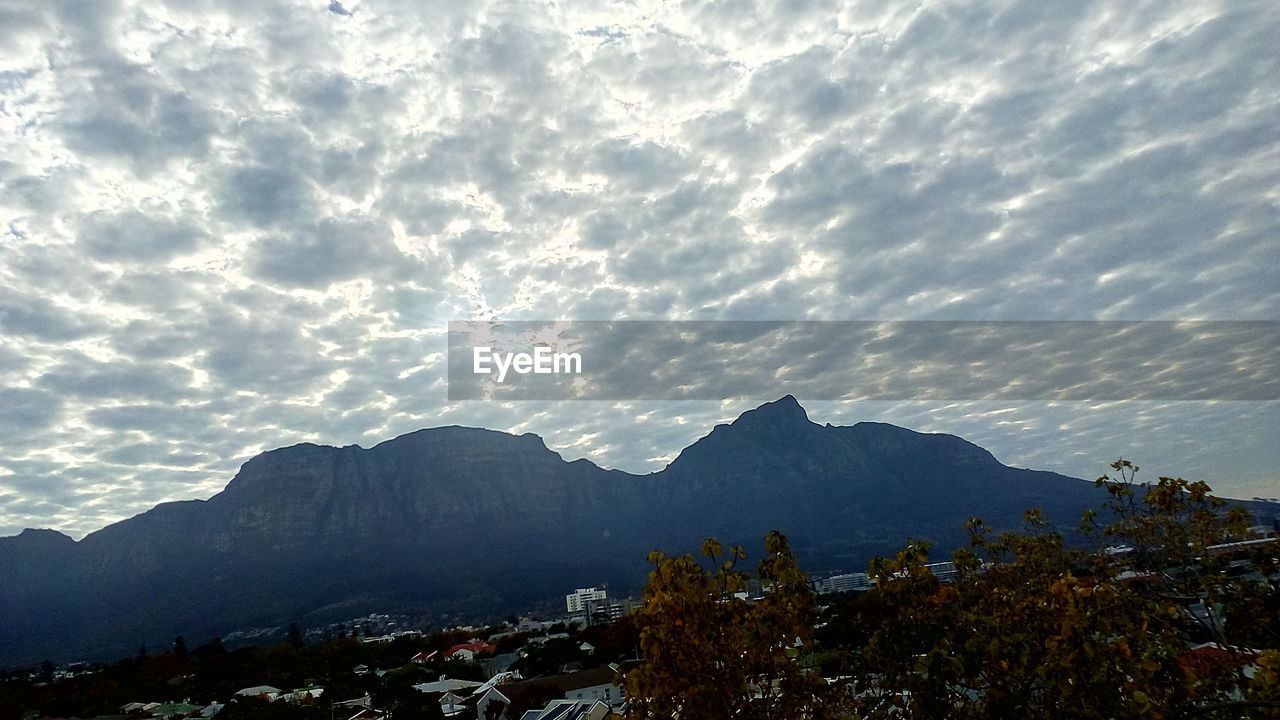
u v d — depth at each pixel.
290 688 81.50
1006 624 10.01
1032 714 9.31
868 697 10.64
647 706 10.20
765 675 10.70
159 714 67.81
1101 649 8.91
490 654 108.25
